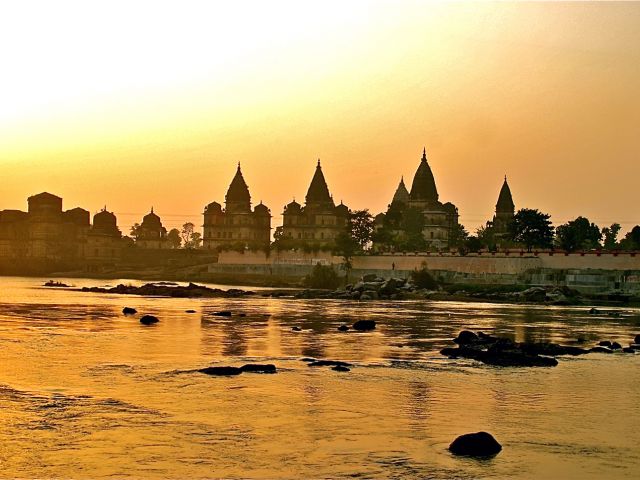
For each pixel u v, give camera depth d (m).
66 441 33.62
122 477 29.31
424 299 154.62
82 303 122.94
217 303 129.75
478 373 52.56
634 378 51.59
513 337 77.44
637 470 31.25
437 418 39.03
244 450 32.84
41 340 66.94
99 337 70.38
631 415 40.56
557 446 34.34
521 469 31.02
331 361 55.75
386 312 112.62
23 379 47.16
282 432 35.72
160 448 32.91
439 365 55.84
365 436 35.28
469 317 104.12
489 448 32.97
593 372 53.91
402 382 48.56
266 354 60.88
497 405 42.41
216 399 42.25
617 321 100.44
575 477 30.28
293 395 43.78
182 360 56.22
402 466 31.06
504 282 177.50
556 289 159.12
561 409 41.72
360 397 43.66
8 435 34.28
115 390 44.19
